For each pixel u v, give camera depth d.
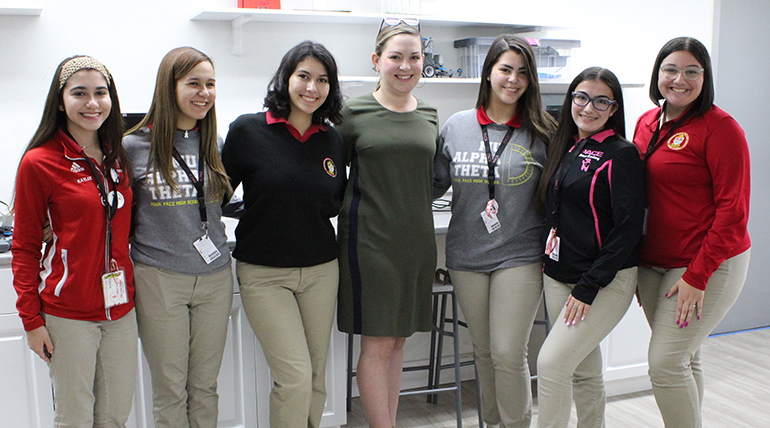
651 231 2.12
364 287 2.20
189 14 2.94
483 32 3.50
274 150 2.02
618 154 1.99
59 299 1.74
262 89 3.11
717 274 2.02
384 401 2.33
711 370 3.52
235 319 2.49
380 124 2.19
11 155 2.72
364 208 2.18
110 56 2.84
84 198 1.74
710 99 1.97
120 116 1.82
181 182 1.92
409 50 2.13
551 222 2.15
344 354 2.67
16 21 2.67
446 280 2.77
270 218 2.02
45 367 2.28
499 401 2.34
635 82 3.68
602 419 2.24
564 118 2.14
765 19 3.95
